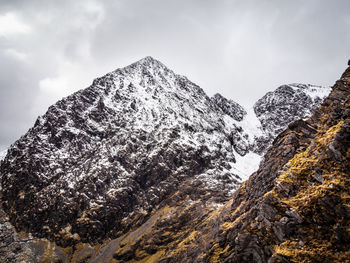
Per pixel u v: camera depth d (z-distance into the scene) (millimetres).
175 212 135750
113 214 149125
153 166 164750
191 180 156625
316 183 47938
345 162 47469
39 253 137750
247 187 82875
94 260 131250
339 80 77625
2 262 132250
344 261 38094
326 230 41844
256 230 48156
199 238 94188
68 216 150875
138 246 125688
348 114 56250
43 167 173875
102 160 170625
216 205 131500
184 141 179125
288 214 45469
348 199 42719
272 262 41500
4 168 191750
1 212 161750
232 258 51531
